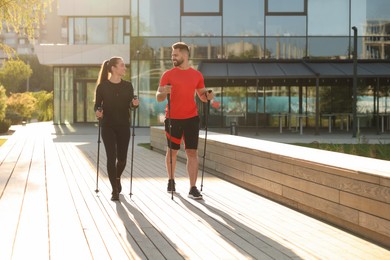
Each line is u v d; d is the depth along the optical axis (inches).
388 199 189.6
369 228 201.6
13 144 715.4
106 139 290.4
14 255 185.0
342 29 1030.4
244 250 190.7
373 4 1026.1
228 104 1067.9
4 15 714.2
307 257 181.8
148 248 193.2
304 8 1036.5
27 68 2930.6
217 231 218.4
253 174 313.0
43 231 218.7
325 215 237.6
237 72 903.7
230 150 352.5
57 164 470.3
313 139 773.3
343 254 185.0
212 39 1059.9
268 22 1045.2
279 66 958.4
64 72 1274.6
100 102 293.1
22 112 1437.0
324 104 1064.2
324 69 913.5
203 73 895.1
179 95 294.5
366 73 879.7
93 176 388.8
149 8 1087.6
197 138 296.5
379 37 1026.7
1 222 235.0
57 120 1274.6
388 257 181.0
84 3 1216.2
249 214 251.3
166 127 300.5
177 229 221.8
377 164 226.8
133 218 242.5
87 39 1234.0
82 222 234.5
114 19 1232.8
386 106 1048.8
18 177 382.3
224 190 321.1
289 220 238.4
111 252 188.2
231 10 1054.4
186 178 377.1
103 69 294.2
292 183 263.9
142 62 1099.3
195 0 1068.5
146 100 1107.9
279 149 305.4
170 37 1084.5
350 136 847.7
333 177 225.8
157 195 305.1
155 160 514.9
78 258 181.3
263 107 1066.7
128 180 369.1
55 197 297.9
